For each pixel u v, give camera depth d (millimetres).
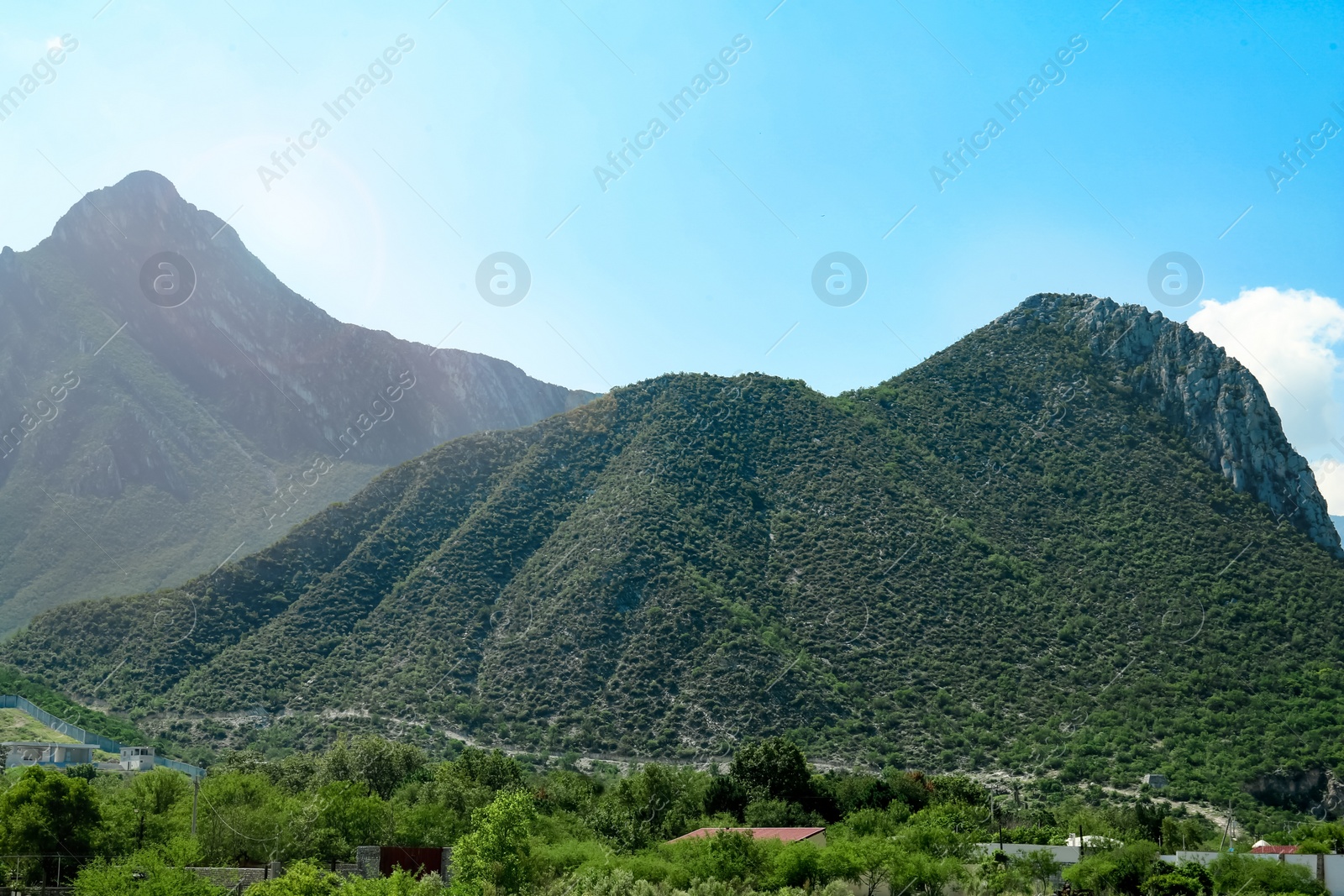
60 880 58219
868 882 59625
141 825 64312
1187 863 64312
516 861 55656
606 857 60500
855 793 89562
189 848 57969
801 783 87438
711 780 88875
